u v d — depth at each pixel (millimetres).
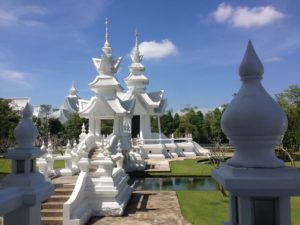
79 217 13180
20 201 4348
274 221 3494
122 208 15312
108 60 33219
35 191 4480
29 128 4969
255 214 3516
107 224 13578
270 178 3371
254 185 3365
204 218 14539
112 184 15438
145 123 53500
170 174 30391
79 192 14164
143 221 14102
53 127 69438
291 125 36469
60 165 32281
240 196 3486
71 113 75000
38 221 4844
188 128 75500
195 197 19562
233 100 3768
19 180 4559
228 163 3830
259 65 3760
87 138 24594
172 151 50062
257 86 3730
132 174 30906
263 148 3613
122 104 33906
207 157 48594
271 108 3510
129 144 32625
